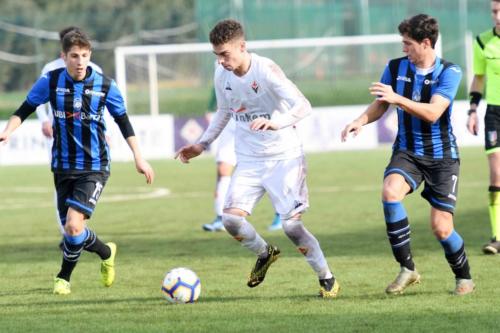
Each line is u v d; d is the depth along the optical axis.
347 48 96.69
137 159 25.12
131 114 93.69
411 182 22.81
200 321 20.62
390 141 84.88
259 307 22.23
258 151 23.06
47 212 49.28
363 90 94.06
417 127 22.80
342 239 35.44
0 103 96.12
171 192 57.56
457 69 22.72
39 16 97.38
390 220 22.80
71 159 24.64
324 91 94.31
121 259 31.84
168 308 22.39
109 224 43.06
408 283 23.41
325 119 83.44
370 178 61.19
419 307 21.72
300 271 27.94
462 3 100.31
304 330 19.50
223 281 26.52
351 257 30.69
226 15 100.19
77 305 23.14
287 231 23.06
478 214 42.44
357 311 21.42
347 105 94.19
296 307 22.12
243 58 22.28
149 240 37.12
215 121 24.06
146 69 94.75
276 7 100.44
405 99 21.61
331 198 51.16
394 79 23.20
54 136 24.84
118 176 69.12
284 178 22.91
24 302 23.80
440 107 21.97
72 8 134.62
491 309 21.30
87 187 24.41
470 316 20.55
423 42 22.36
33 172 73.44
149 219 44.69
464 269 23.28
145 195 56.28
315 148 83.62
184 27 101.06
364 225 39.72
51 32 97.44
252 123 21.55
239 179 23.34
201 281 26.59
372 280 25.89
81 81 24.34
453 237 22.84
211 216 45.25
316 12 100.38
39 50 96.94
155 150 82.00
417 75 22.80
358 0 100.62
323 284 23.45
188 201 52.44
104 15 99.69
